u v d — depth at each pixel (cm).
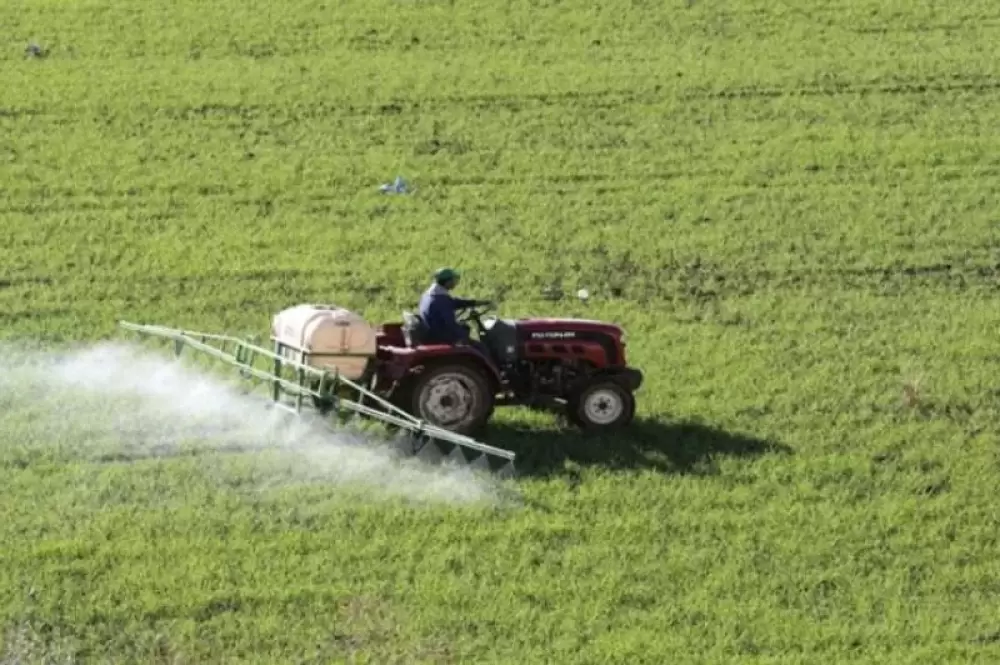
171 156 12419
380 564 7000
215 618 6594
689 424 8450
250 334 9200
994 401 8931
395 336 8144
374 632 6550
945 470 8069
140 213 11425
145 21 15125
